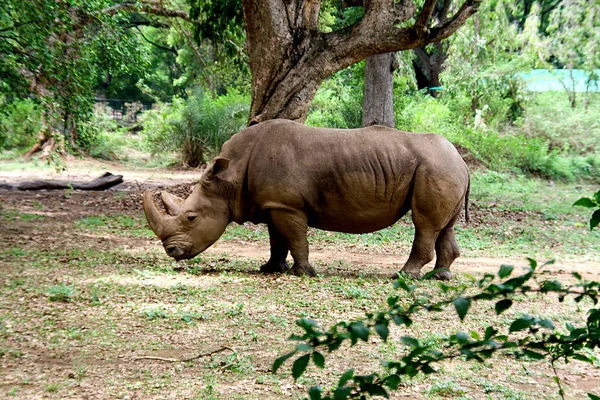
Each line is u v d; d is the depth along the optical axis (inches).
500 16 1630.2
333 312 409.7
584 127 1696.6
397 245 769.6
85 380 289.3
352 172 520.1
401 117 1546.5
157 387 283.6
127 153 1865.2
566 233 881.5
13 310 393.7
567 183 1478.8
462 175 531.8
